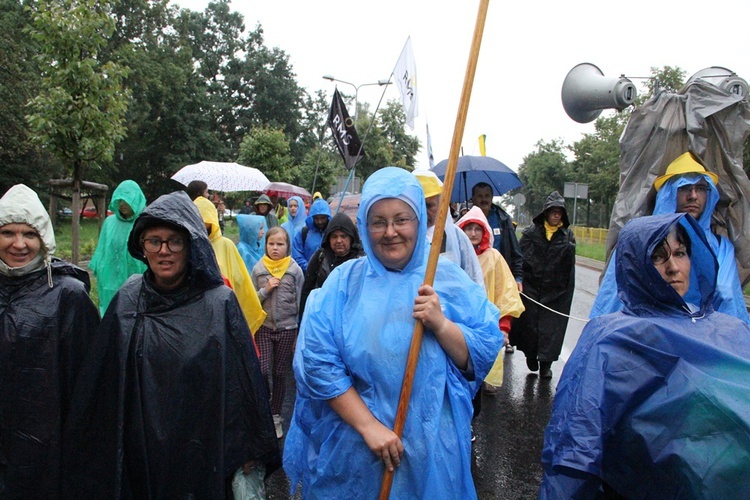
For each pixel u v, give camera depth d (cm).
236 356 257
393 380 204
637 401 201
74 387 257
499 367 481
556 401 222
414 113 888
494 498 389
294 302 501
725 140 414
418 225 214
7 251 276
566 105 514
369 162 4247
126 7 4266
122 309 256
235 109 5875
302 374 211
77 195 775
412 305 209
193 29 5756
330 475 210
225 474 248
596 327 222
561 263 642
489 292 494
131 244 262
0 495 268
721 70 447
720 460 181
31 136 731
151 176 4894
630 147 434
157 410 245
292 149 6016
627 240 221
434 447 202
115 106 747
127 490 246
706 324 212
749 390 186
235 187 1105
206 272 258
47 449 271
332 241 479
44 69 721
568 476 200
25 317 274
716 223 414
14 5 3131
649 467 193
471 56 212
